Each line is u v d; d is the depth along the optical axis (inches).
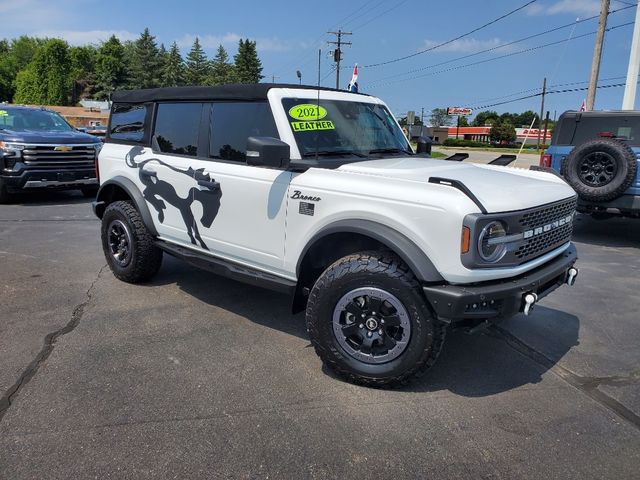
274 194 151.6
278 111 153.9
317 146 150.0
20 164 396.2
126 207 207.5
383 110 191.2
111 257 217.6
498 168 174.1
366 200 132.1
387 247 136.9
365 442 112.8
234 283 219.1
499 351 160.2
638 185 292.5
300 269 147.2
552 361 154.5
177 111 189.3
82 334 164.9
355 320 133.3
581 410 127.4
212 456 107.2
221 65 4399.6
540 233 136.6
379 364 132.2
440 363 150.9
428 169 146.9
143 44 4291.3
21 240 292.4
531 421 122.0
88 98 4197.8
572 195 155.3
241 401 127.9
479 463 106.7
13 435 112.5
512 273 126.5
